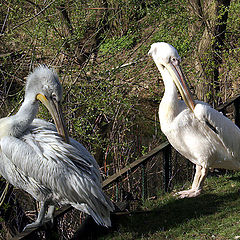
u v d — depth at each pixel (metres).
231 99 12.56
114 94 11.06
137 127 14.05
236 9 14.84
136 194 11.35
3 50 12.06
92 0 12.54
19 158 6.65
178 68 8.88
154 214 8.45
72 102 11.65
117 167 12.26
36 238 7.25
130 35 11.87
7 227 10.51
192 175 11.02
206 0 14.45
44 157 6.63
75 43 12.25
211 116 8.55
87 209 6.80
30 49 11.44
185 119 8.75
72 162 6.66
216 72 14.28
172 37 12.81
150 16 12.17
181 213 8.40
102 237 7.65
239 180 10.22
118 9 12.64
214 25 13.72
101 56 12.09
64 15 12.01
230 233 7.36
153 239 7.41
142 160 9.46
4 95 11.41
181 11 13.04
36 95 7.00
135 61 11.88
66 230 10.36
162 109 8.91
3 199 9.71
